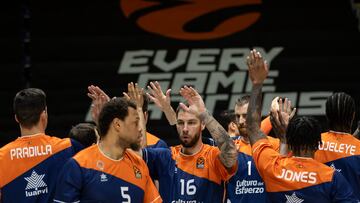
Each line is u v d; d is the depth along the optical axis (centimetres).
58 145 1381
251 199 1709
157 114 3216
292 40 3412
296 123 1295
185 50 3394
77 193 1212
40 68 3388
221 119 2006
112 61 3397
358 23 3472
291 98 3250
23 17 3522
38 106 1370
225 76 3303
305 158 1291
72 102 3316
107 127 1241
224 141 1373
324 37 3425
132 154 1286
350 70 3359
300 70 3347
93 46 3441
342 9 3500
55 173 1365
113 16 3512
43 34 3472
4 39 3453
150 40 3438
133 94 1540
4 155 1356
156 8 3516
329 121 1514
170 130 3181
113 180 1231
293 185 1272
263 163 1302
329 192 1261
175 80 3303
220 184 1457
